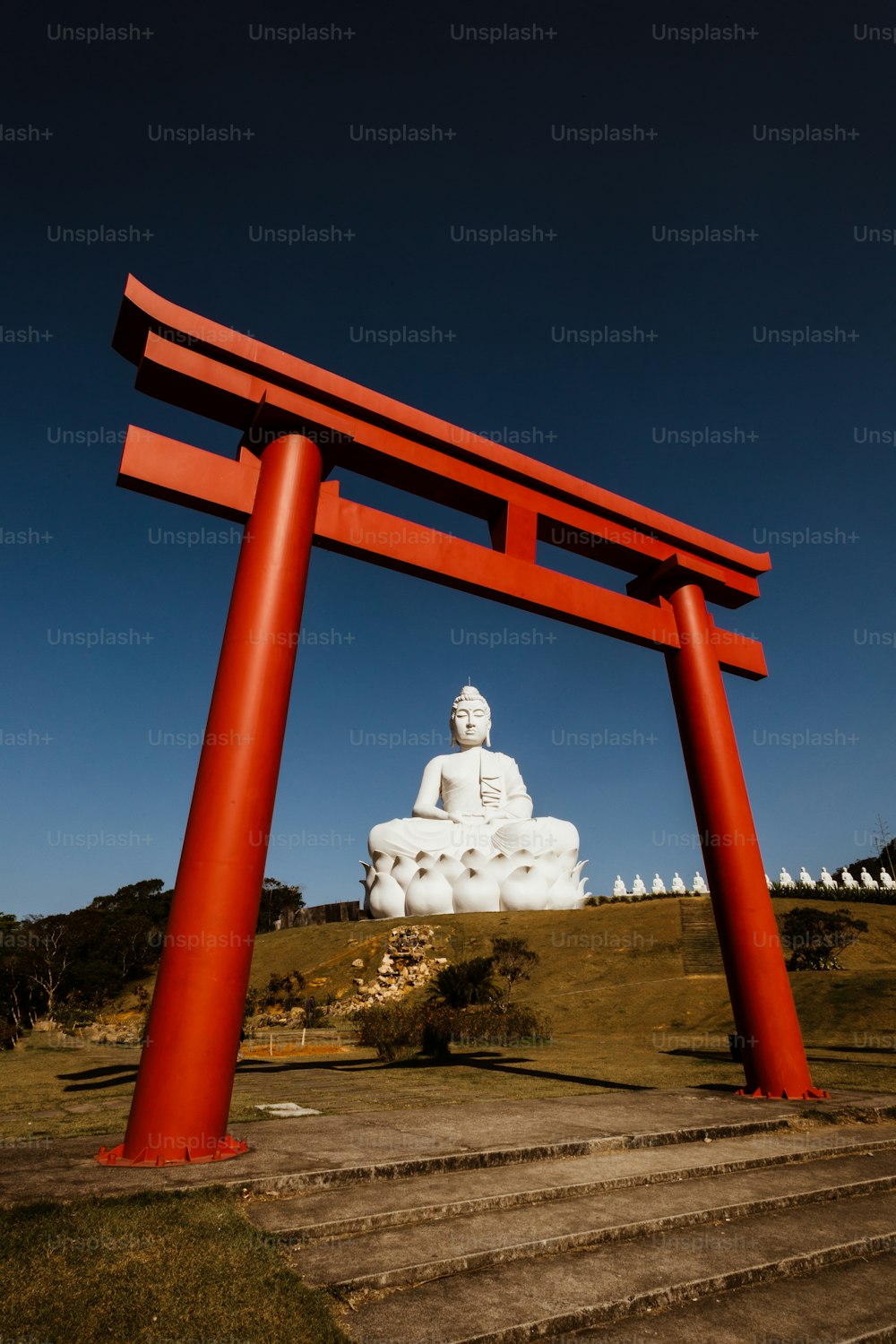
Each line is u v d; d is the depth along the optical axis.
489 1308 4.38
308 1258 4.82
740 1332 4.36
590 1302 4.48
